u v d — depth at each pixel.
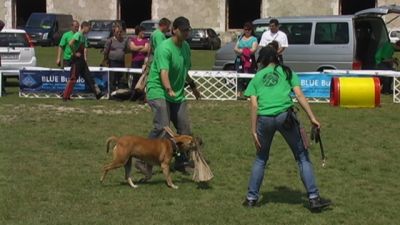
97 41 40.91
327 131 12.26
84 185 8.43
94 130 12.32
